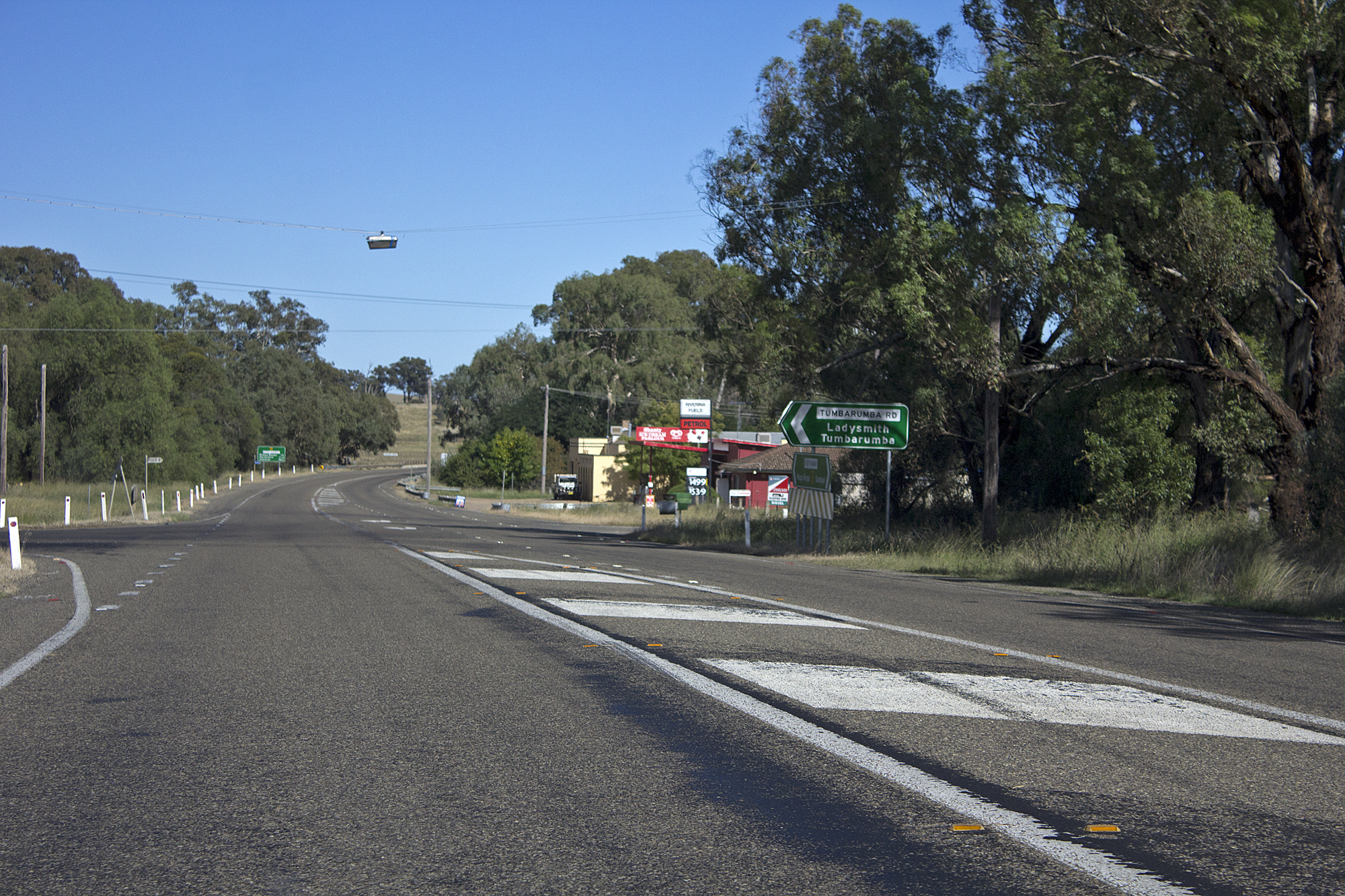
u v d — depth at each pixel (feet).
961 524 97.91
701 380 306.96
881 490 111.24
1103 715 19.94
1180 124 69.82
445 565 54.75
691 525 126.93
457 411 444.96
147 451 221.66
